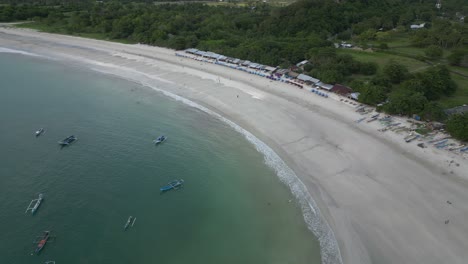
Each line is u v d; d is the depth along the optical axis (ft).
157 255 157.69
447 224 164.14
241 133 257.55
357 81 319.27
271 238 166.09
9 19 609.01
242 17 576.61
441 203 177.17
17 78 374.22
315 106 291.79
